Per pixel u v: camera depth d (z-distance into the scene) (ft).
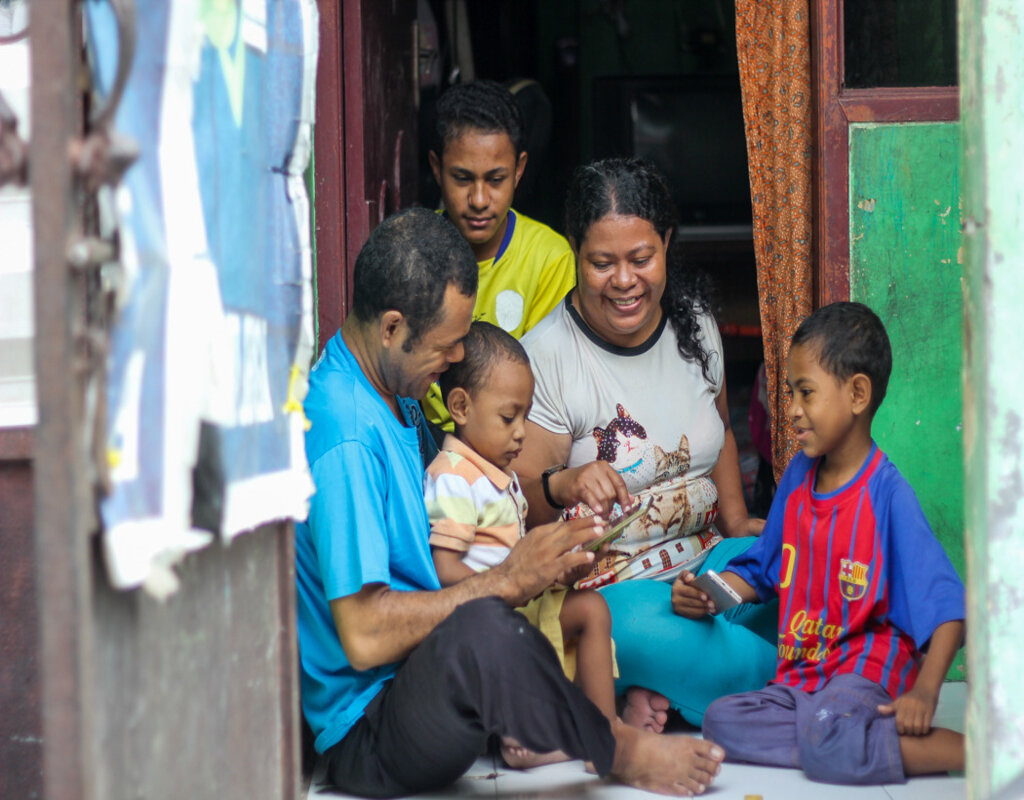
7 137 3.65
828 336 7.27
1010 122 5.01
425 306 6.75
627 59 18.94
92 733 3.59
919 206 8.91
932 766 6.95
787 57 9.07
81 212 3.69
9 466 5.67
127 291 3.73
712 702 7.62
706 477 8.71
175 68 4.11
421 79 14.03
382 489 6.80
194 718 4.57
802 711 7.09
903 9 8.86
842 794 6.77
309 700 7.04
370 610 6.54
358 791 6.92
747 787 6.90
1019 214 5.02
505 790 6.93
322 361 7.24
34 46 3.50
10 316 5.52
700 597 7.73
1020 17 4.98
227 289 4.66
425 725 6.42
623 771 6.88
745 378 16.49
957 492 9.03
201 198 4.37
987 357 5.08
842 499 7.41
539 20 18.78
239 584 5.08
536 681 6.26
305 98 5.82
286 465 5.47
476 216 10.02
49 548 3.51
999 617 5.12
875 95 8.85
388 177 10.52
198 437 4.36
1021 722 5.11
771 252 9.36
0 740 5.79
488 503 7.39
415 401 8.14
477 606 6.35
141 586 4.07
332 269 8.97
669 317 8.48
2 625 5.75
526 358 7.52
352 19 9.13
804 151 9.08
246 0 4.96
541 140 15.12
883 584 7.26
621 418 8.26
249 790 5.18
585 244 7.87
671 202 8.02
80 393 3.58
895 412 9.01
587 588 7.95
